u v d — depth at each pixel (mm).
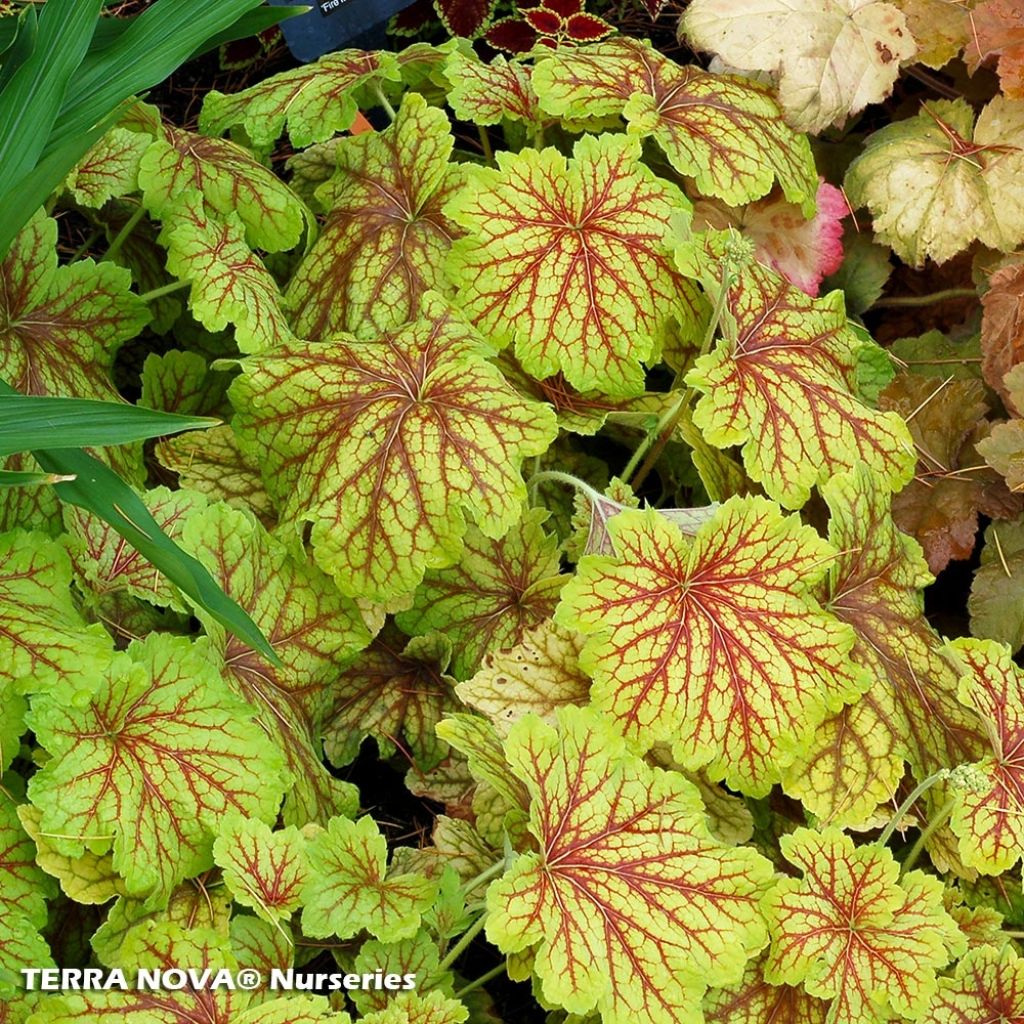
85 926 855
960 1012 866
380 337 941
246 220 977
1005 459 1001
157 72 838
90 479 805
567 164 964
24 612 820
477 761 852
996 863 879
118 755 820
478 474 892
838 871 857
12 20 909
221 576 890
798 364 944
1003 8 1080
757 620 882
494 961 925
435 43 1187
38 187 813
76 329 931
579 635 903
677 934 826
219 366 923
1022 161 1076
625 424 976
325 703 934
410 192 986
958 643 915
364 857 839
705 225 1056
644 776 851
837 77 1053
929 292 1148
